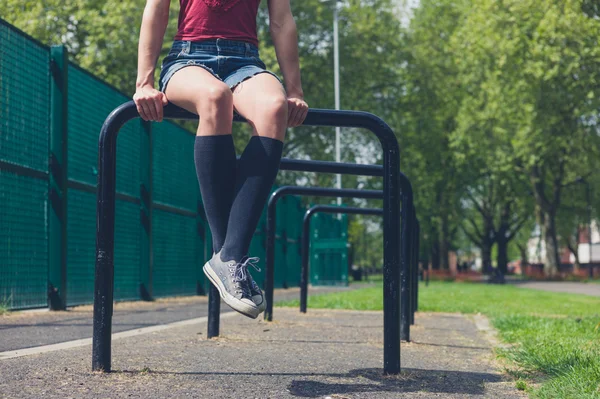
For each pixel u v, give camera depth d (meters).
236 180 2.70
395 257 3.12
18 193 7.04
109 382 2.74
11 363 3.20
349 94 33.50
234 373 3.07
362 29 33.12
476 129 31.78
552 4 25.12
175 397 2.50
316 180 33.12
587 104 26.47
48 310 7.58
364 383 2.94
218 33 2.88
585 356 3.60
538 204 36.41
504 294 16.22
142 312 7.65
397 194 3.10
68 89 7.85
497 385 3.06
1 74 6.70
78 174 8.17
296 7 31.80
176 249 11.17
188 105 2.77
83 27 23.20
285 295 13.59
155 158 10.30
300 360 3.59
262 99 2.70
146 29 2.89
